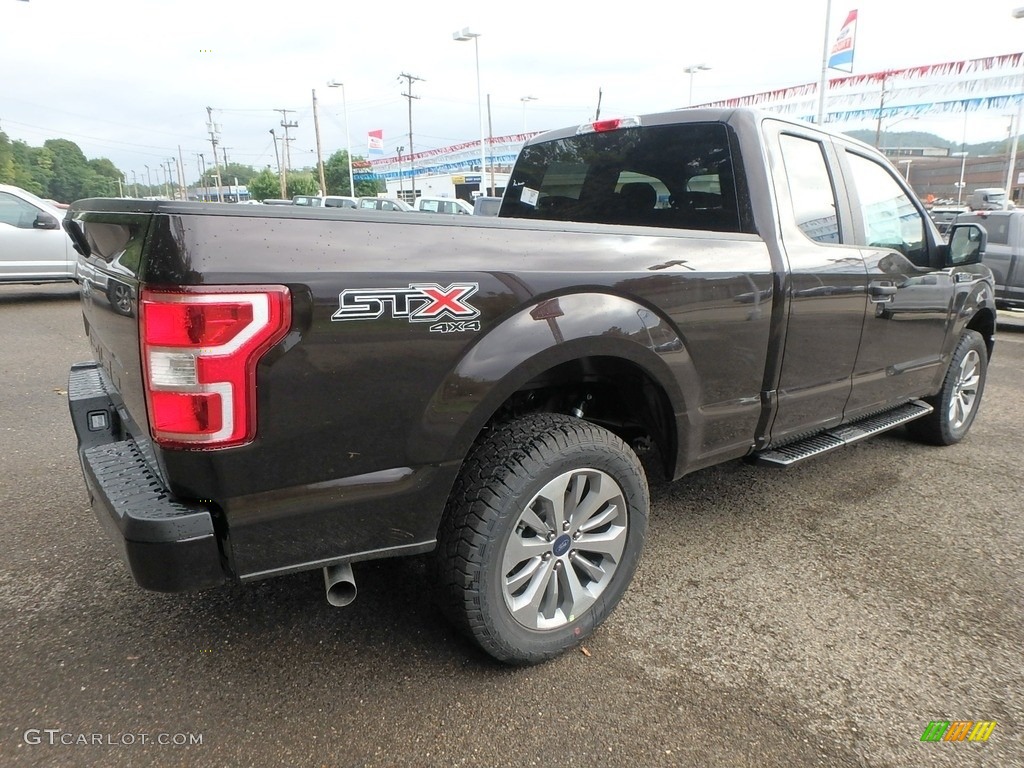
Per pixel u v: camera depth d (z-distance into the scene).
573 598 2.40
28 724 2.05
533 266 2.13
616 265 2.34
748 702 2.24
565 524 2.34
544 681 2.32
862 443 4.84
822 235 3.29
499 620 2.21
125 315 1.83
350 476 1.88
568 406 2.79
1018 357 8.22
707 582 2.95
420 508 2.03
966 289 4.37
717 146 3.13
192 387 1.63
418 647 2.46
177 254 1.59
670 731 2.12
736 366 2.81
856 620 2.70
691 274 2.55
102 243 2.06
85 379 2.84
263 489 1.78
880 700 2.26
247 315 1.64
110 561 2.96
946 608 2.79
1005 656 2.50
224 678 2.28
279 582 2.85
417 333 1.88
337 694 2.22
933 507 3.74
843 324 3.30
